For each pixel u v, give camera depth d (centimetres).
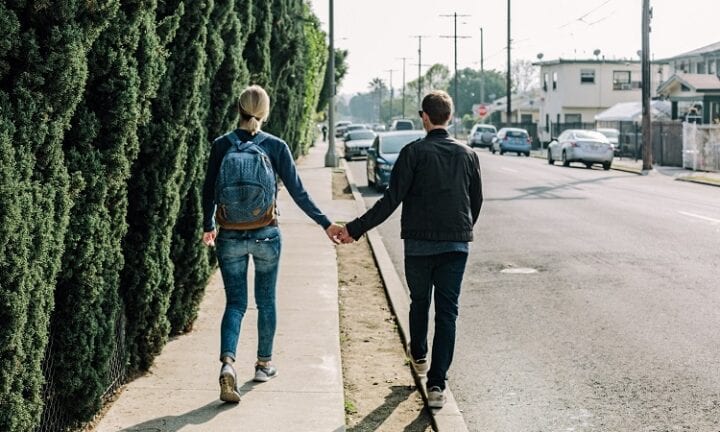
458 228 582
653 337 805
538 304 957
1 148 361
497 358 745
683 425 577
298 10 3106
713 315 889
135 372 653
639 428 573
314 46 4394
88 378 519
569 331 834
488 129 6391
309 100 4328
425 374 661
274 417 563
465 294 1016
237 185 572
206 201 598
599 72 6900
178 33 665
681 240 1420
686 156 3609
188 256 750
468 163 589
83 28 442
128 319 626
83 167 489
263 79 1565
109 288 547
